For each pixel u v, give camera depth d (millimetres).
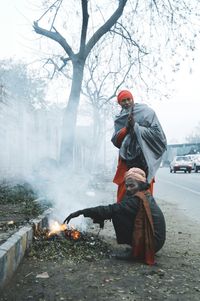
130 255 4391
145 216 4328
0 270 3205
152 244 4293
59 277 3723
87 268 4031
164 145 5160
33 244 4590
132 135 5215
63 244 4727
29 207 6211
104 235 5887
